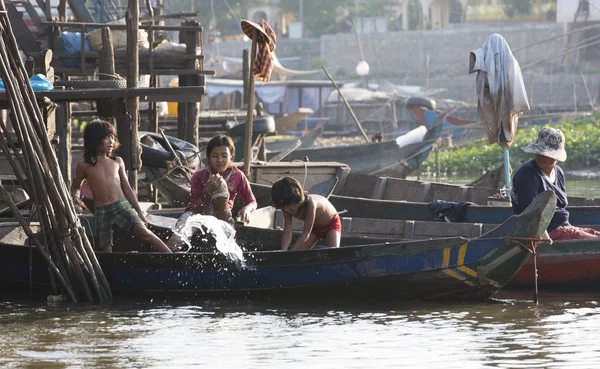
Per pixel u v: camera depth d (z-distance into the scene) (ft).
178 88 127.95
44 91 118.83
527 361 75.46
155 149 156.76
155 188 177.88
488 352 78.43
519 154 364.38
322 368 73.51
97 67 183.73
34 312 97.81
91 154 108.37
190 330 88.28
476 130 463.01
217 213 112.88
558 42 640.58
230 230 110.42
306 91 525.75
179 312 97.86
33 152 101.60
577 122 419.13
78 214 118.83
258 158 232.73
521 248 95.96
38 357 77.30
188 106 195.21
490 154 369.91
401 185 175.52
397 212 148.66
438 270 98.84
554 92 598.75
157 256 104.32
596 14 643.04
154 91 127.75
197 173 114.83
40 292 108.88
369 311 97.91
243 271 103.81
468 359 76.13
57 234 103.60
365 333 86.58
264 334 86.33
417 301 102.22
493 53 139.85
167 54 183.83
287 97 519.60
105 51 160.66
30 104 102.06
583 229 117.29
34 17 200.23
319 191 161.48
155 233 113.80
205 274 104.32
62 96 120.88
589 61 637.71
